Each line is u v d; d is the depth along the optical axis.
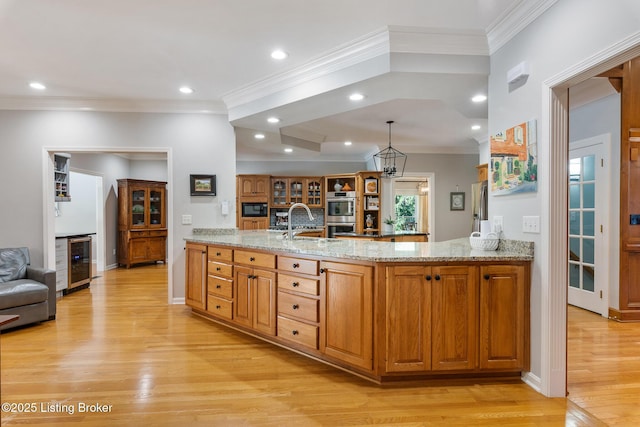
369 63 2.81
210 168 4.37
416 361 2.30
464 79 2.84
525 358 2.34
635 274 3.65
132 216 7.33
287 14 2.41
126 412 2.01
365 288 2.35
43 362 2.68
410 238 6.09
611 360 2.72
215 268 3.62
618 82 3.33
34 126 4.17
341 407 2.07
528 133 2.30
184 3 2.28
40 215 4.18
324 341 2.61
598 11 1.79
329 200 7.83
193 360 2.74
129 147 4.27
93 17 2.44
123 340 3.15
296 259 2.79
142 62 3.17
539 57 2.21
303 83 3.33
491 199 2.75
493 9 2.36
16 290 3.38
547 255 2.16
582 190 4.11
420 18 2.47
